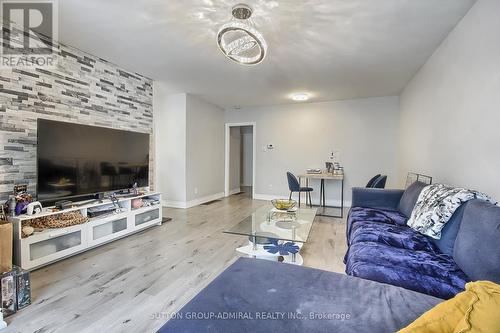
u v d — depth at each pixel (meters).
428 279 1.36
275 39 2.74
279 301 1.06
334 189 5.62
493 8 1.82
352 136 5.46
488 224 1.27
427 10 2.20
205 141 5.79
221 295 1.10
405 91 4.45
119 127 3.68
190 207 5.20
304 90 4.76
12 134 2.50
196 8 2.22
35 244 2.27
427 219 1.87
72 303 1.81
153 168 4.32
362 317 0.95
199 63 3.49
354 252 1.79
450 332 0.65
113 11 2.27
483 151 1.93
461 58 2.31
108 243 3.04
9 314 1.67
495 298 0.65
